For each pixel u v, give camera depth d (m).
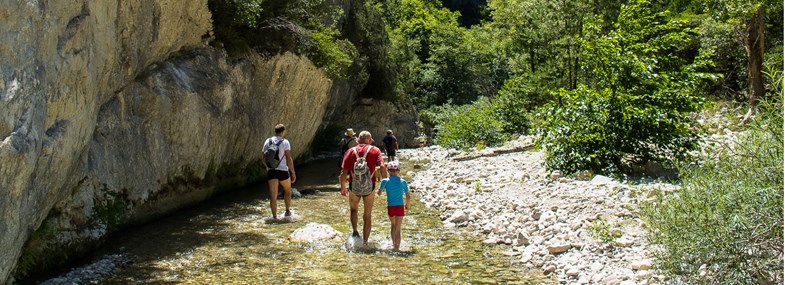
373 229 9.33
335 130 30.11
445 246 8.20
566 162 12.37
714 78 12.46
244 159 14.64
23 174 4.97
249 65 14.16
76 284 6.51
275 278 6.74
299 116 17.98
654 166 12.27
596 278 6.18
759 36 18.53
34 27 5.20
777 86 6.04
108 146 8.98
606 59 12.47
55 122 5.82
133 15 9.04
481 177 14.15
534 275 6.70
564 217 8.67
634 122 12.04
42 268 6.83
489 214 9.95
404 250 7.95
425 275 6.78
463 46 46.84
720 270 5.01
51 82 5.54
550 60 31.27
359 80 30.89
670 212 5.57
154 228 9.50
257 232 9.21
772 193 4.83
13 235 5.12
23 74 4.96
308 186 15.06
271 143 10.19
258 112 14.89
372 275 6.81
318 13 19.70
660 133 12.00
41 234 6.94
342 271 6.99
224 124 12.84
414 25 55.78
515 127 29.88
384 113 35.22
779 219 4.70
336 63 19.12
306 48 17.06
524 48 36.56
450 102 42.03
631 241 7.12
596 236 7.41
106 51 7.52
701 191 5.54
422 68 50.22
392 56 36.44
